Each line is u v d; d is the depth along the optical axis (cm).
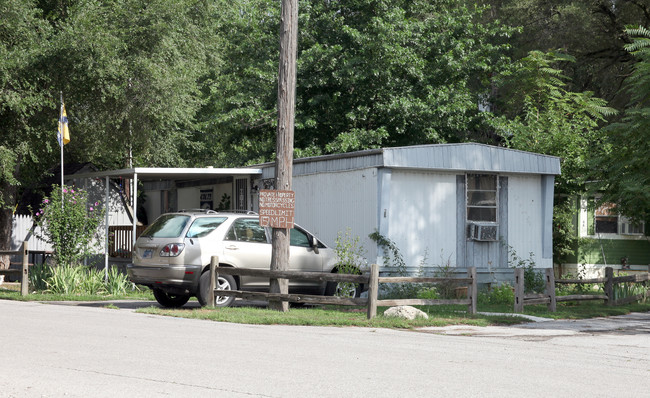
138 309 1573
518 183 2353
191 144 4066
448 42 3628
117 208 3100
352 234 2189
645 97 2395
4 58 2362
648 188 2280
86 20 2509
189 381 759
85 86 2633
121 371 810
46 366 833
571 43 4006
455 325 1453
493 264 2294
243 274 1614
